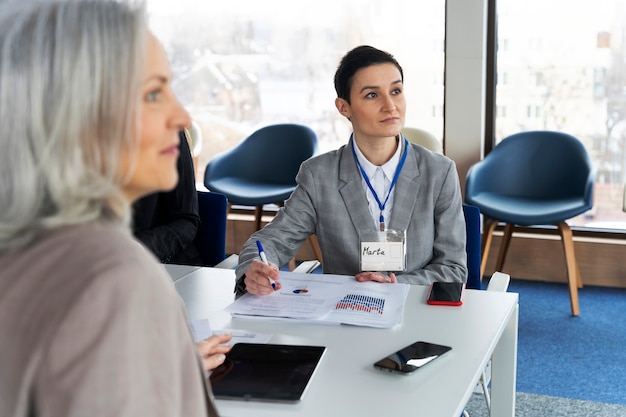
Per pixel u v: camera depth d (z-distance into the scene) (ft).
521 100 16.08
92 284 2.36
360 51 8.18
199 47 17.89
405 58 16.61
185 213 9.21
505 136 16.34
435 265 8.10
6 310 2.42
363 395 4.80
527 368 11.91
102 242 2.48
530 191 15.38
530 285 15.85
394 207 8.15
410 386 4.93
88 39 2.48
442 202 8.23
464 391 4.85
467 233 8.63
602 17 15.30
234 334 5.89
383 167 8.21
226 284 7.30
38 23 2.49
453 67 15.98
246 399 4.75
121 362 2.33
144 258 2.50
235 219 17.93
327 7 16.96
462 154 16.26
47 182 2.50
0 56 2.47
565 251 14.05
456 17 15.75
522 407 10.58
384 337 5.79
